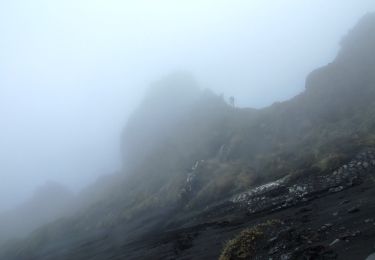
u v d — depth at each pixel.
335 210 20.94
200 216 39.56
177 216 46.38
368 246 13.30
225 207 38.56
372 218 16.78
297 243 16.39
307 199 27.80
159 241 32.94
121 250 35.78
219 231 27.44
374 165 30.64
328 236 16.14
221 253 19.98
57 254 49.84
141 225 50.00
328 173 33.31
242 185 45.69
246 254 17.23
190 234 30.50
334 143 42.41
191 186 55.38
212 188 49.28
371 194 22.33
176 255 24.16
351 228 16.23
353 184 27.56
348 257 12.86
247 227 24.75
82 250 45.78
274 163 47.44
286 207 27.53
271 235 18.84
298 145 51.28
